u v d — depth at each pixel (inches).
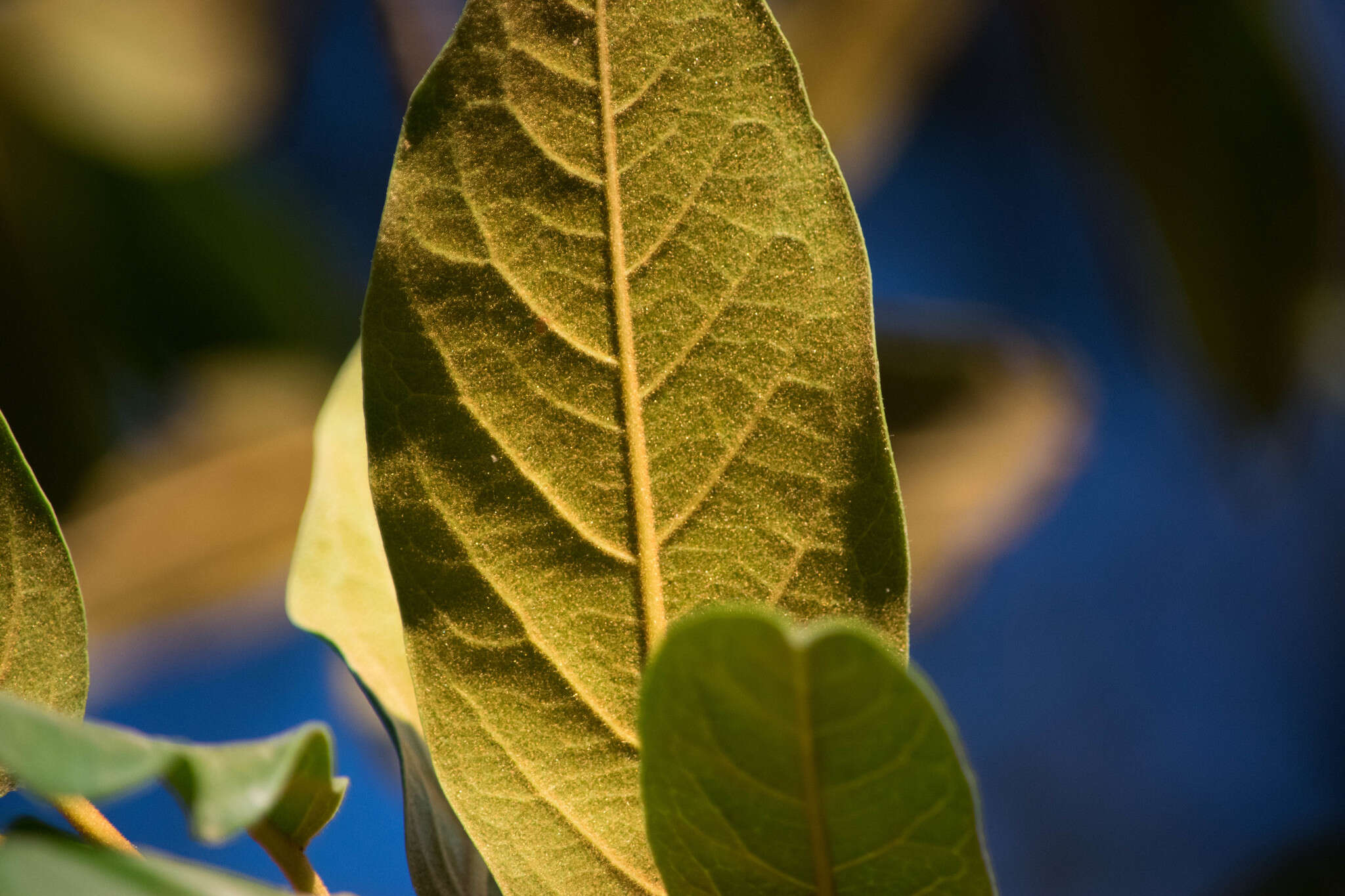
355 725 27.8
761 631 11.1
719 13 12.5
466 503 12.5
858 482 12.4
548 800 12.4
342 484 14.0
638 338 12.5
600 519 12.5
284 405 29.3
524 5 12.5
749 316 12.5
